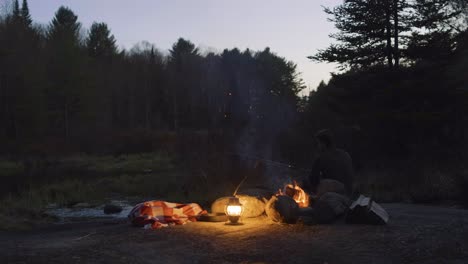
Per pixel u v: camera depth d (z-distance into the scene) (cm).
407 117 1939
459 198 1009
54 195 1694
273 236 579
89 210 1374
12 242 627
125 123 7125
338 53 2169
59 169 2983
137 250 538
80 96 5609
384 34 2108
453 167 1505
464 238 549
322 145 755
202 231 620
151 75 8419
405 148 2086
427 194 1101
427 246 521
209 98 7631
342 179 733
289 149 2453
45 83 5562
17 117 5209
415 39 2055
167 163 2955
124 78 8031
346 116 2219
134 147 4403
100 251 537
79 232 713
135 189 1792
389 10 2036
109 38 9412
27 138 5006
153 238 591
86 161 3581
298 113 3688
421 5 1997
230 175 1631
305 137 2556
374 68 2116
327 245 534
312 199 719
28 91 5259
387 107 2067
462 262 470
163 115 8006
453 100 1991
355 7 2105
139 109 7744
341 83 2214
